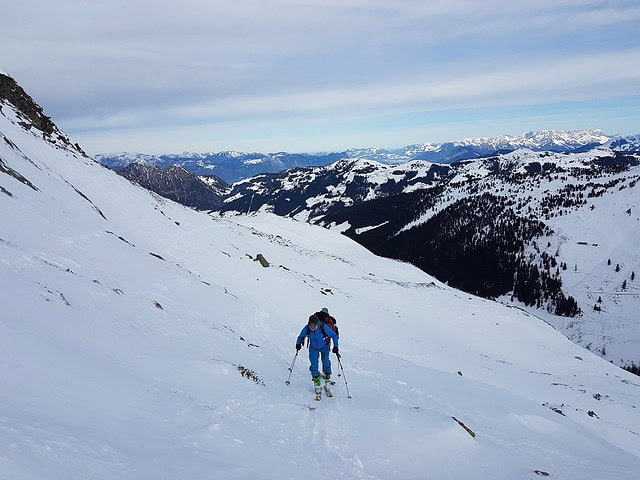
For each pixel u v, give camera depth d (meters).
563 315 168.25
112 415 6.77
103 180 50.66
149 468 5.30
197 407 8.66
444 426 10.31
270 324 24.11
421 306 56.75
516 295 188.12
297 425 9.70
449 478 8.23
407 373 20.38
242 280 40.06
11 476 3.59
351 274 67.56
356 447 8.90
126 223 41.06
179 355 11.98
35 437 4.64
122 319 13.20
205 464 6.02
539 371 42.50
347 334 35.09
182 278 24.45
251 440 7.91
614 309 163.50
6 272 11.49
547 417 18.02
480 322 54.03
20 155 33.62
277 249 68.00
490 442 11.19
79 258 18.88
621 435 21.78
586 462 11.60
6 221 17.70
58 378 7.00
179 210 64.31
